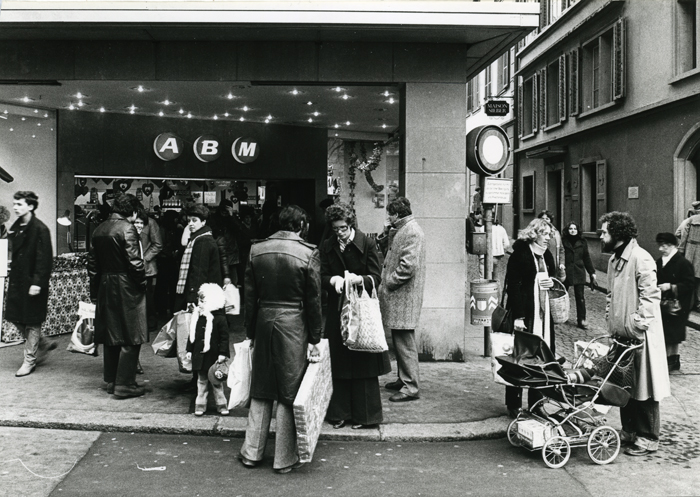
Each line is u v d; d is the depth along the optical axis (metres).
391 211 7.04
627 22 18.44
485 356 9.08
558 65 24.22
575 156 22.61
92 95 11.14
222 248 7.92
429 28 7.96
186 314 6.35
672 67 16.11
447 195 8.71
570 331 11.47
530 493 4.77
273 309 5.19
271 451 5.59
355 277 5.82
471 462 5.39
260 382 5.17
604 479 5.06
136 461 5.29
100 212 13.43
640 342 5.50
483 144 8.67
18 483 4.81
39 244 7.57
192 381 7.12
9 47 8.65
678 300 8.35
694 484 4.97
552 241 11.52
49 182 12.92
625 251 5.63
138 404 6.57
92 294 7.72
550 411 6.58
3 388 7.04
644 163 17.77
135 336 6.73
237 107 12.61
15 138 12.60
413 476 5.07
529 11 7.83
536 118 26.14
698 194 16.11
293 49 8.65
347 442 5.85
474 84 36.75
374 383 6.07
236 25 7.84
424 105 8.69
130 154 13.55
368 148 17.84
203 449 5.59
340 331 6.00
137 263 6.68
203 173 14.38
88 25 7.85
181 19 7.68
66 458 5.31
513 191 29.08
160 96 11.23
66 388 7.09
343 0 7.74
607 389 5.34
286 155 15.35
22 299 7.54
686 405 7.06
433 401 6.89
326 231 7.17
